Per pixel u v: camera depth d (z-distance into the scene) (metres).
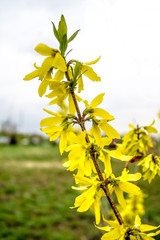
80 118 0.18
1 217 1.15
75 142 0.18
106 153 0.18
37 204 1.41
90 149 0.18
